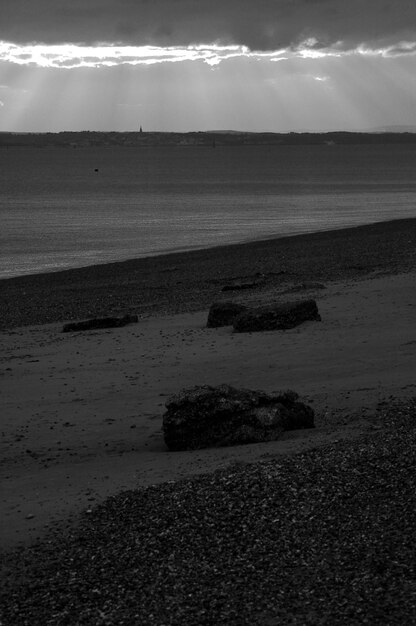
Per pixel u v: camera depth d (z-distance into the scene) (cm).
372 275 3294
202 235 6203
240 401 1197
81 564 759
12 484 1062
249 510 832
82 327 2370
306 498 848
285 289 3020
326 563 701
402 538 730
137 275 4012
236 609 640
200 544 769
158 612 649
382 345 1805
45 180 16038
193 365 1750
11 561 789
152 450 1203
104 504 915
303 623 609
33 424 1378
